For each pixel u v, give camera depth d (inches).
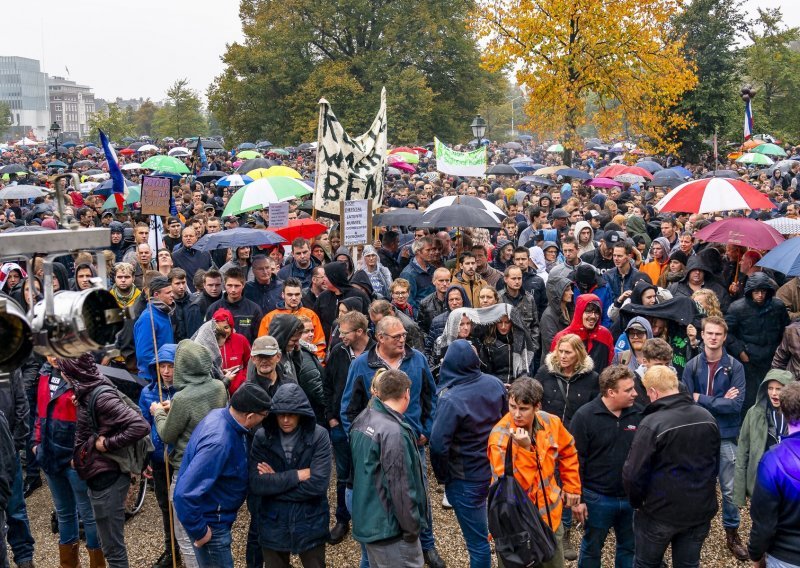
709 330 246.8
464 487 203.8
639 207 571.5
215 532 189.0
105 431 205.0
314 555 195.5
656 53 995.3
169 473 230.5
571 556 235.5
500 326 278.5
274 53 2101.4
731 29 1301.7
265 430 193.3
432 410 233.8
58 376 227.5
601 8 952.9
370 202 389.7
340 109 2058.3
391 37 2066.9
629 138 1544.0
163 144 2167.8
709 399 244.2
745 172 1003.9
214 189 850.8
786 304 318.3
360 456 184.9
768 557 169.8
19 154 2116.1
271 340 219.5
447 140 2217.0
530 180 832.9
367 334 250.8
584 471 206.1
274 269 385.4
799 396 165.9
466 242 377.7
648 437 183.6
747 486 220.4
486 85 2332.7
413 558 185.8
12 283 298.4
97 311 112.2
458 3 2130.9
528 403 181.3
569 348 233.5
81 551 249.9
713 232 330.0
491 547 243.8
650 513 187.6
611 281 347.9
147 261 370.0
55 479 227.1
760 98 1831.9
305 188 449.4
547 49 973.2
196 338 261.3
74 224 116.5
